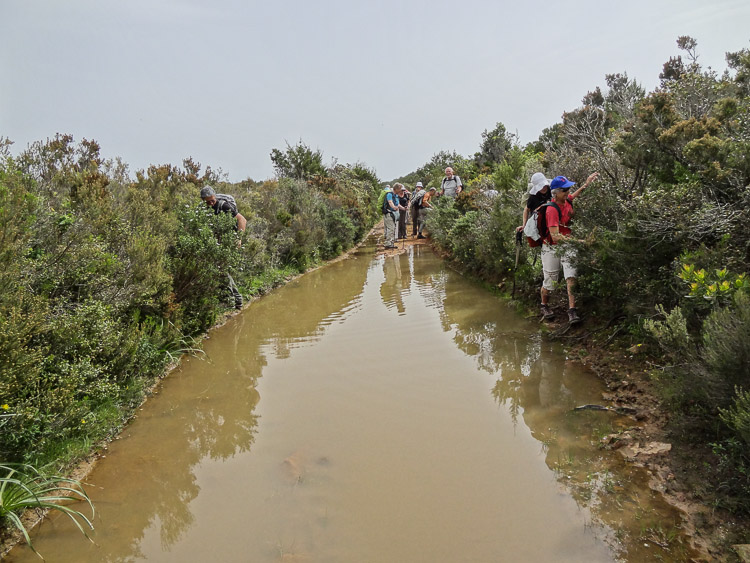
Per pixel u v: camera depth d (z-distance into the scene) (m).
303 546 2.46
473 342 5.38
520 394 4.03
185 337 5.82
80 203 5.28
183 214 6.54
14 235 3.50
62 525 2.73
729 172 3.79
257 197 11.73
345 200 17.91
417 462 3.15
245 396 4.36
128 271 4.76
